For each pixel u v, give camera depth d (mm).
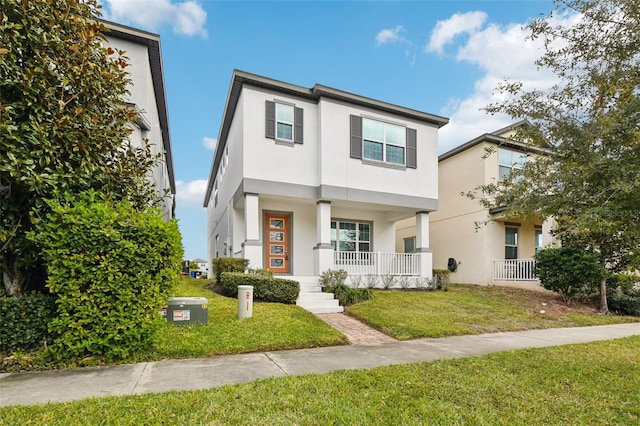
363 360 5383
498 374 4727
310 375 4500
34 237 4723
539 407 3713
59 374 4480
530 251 16312
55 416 3180
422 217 13836
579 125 4480
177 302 6660
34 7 4781
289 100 11922
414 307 9758
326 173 11875
